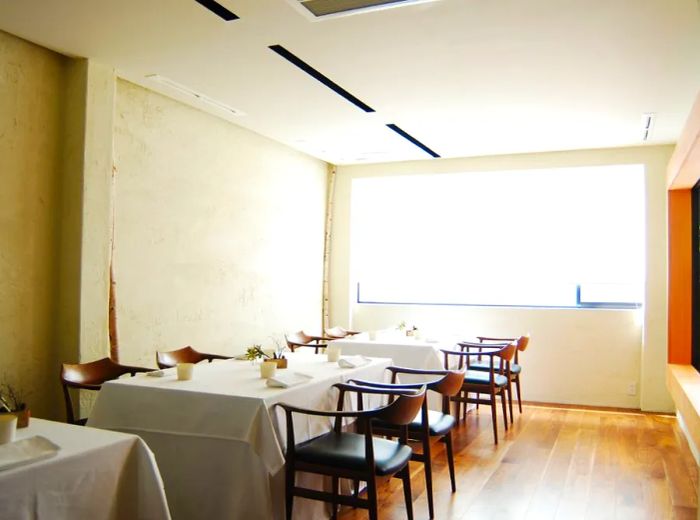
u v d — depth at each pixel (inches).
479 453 192.2
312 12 140.3
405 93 198.4
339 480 142.6
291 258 287.0
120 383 127.0
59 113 171.9
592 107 209.8
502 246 308.3
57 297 171.9
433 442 204.5
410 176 309.9
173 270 212.5
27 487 72.7
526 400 285.4
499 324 293.0
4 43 156.1
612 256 288.8
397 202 327.0
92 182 171.8
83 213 169.2
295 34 152.9
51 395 170.1
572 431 223.1
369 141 267.6
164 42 159.5
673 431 224.4
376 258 329.7
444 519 137.0
